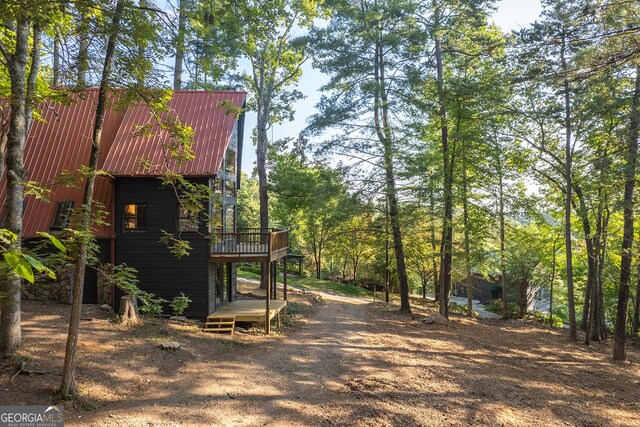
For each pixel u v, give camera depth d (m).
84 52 7.82
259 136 25.05
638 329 22.95
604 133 16.97
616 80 13.02
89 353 9.63
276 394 8.77
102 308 13.67
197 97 17.20
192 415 7.39
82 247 7.26
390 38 18.27
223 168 16.84
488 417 8.27
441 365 11.91
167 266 14.59
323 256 43.69
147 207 14.55
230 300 18.36
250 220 43.81
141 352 10.36
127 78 7.82
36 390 7.48
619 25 8.92
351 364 11.35
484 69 20.39
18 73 8.47
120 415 7.11
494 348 15.35
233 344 12.68
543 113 17.38
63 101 8.20
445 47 20.27
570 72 9.77
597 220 19.86
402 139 18.94
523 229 26.67
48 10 6.46
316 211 21.42
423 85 18.88
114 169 14.23
